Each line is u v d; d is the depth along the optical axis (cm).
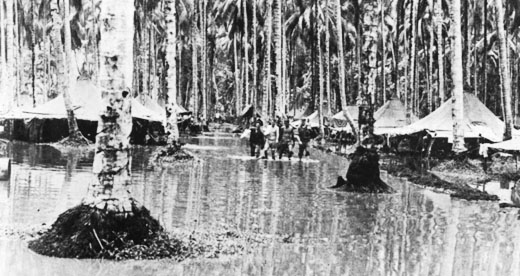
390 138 5006
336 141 5759
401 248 1308
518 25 6456
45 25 7525
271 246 1280
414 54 6619
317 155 4309
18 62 6681
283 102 7388
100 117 1168
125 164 1167
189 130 6612
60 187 1980
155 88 7531
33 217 1465
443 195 2277
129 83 1191
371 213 1777
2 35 5053
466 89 4359
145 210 1190
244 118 7675
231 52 10188
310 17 7638
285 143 3731
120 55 1177
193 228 1429
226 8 8869
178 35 8838
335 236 1416
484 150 3338
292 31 8388
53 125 4191
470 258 1234
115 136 1160
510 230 1566
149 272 1023
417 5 6538
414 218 1712
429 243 1368
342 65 5656
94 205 1147
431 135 4122
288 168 3161
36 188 1947
